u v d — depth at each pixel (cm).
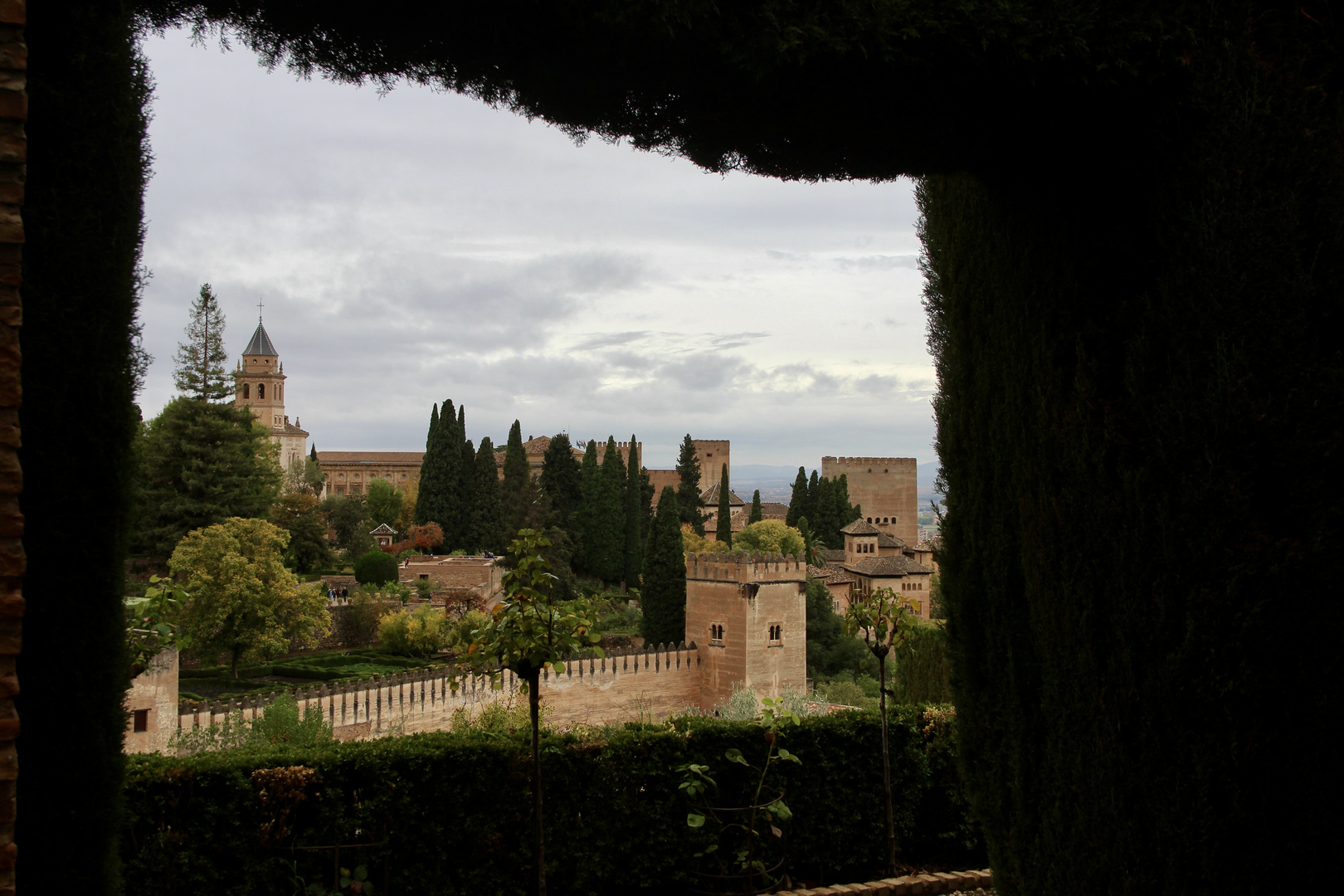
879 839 1429
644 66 779
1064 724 895
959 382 1103
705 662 6675
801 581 6669
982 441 1059
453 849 1159
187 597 1409
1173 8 815
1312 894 741
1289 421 755
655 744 1288
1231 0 812
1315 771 746
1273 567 746
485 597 7625
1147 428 824
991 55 786
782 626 6569
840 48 732
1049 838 925
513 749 1198
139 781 1016
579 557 10800
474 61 786
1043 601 921
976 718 1063
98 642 687
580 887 1216
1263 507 765
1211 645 767
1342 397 755
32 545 657
